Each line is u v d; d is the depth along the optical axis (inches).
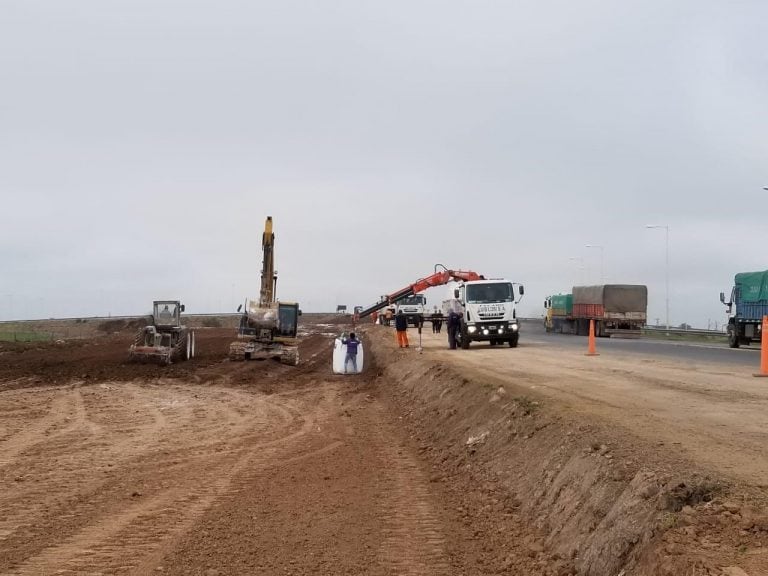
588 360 985.5
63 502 398.9
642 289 2053.4
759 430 386.9
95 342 2187.5
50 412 779.4
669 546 214.1
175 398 904.3
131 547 316.5
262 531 340.8
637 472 289.0
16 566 292.7
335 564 293.7
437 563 293.7
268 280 1370.6
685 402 508.4
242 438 623.2
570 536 286.2
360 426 697.0
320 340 2297.0
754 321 1409.9
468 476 448.1
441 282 1984.5
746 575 187.6
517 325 1349.7
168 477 466.0
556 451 378.0
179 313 1358.3
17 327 3366.1
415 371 979.3
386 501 398.9
